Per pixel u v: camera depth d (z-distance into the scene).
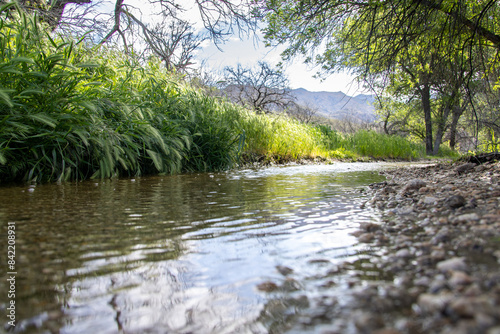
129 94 5.07
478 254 1.18
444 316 0.75
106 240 1.49
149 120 5.13
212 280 1.05
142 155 4.84
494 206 1.96
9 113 3.33
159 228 1.72
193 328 0.77
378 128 28.03
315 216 2.04
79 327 0.77
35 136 3.36
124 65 5.47
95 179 4.01
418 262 1.14
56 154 3.76
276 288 0.98
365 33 5.98
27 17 3.84
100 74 4.86
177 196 2.84
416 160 14.68
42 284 1.01
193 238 1.54
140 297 0.93
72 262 1.20
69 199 2.56
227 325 0.78
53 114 3.57
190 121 6.05
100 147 4.20
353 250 1.33
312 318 0.80
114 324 0.79
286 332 0.74
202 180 4.26
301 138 9.85
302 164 8.66
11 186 3.16
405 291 0.91
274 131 9.17
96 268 1.15
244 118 8.44
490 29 6.19
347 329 0.74
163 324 0.79
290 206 2.40
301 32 6.18
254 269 1.14
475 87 6.86
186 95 6.62
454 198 2.07
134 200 2.59
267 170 6.32
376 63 5.64
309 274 1.08
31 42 3.76
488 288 0.87
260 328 0.77
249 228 1.73
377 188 3.49
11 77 3.34
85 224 1.78
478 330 0.66
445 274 1.00
